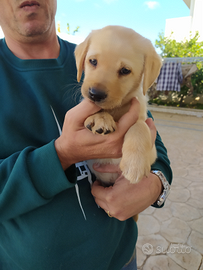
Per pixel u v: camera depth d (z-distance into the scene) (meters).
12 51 0.32
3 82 0.28
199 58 2.34
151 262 0.57
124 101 0.30
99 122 0.22
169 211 0.75
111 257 0.29
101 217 0.28
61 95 0.31
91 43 0.30
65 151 0.23
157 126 1.93
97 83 0.26
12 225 0.24
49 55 0.33
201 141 1.50
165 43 3.03
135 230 0.36
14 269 0.26
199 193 0.85
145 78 0.31
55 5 0.31
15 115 0.27
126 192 0.27
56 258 0.24
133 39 0.31
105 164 0.33
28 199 0.21
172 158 1.21
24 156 0.22
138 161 0.23
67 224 0.26
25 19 0.27
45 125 0.29
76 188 0.28
